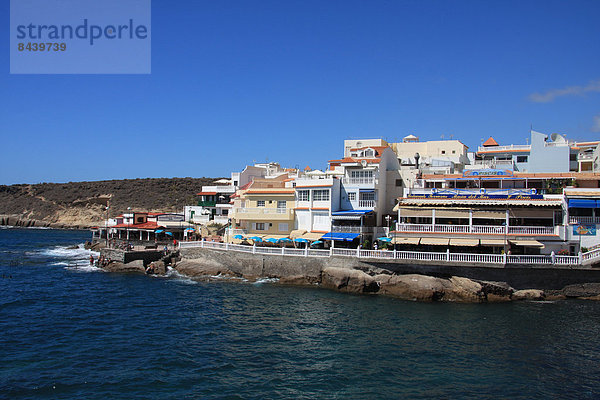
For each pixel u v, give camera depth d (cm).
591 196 4800
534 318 3731
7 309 4075
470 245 4734
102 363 2769
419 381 2548
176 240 7425
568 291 4312
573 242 4734
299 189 6175
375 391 2422
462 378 2589
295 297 4500
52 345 3088
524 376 2619
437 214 5109
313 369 2708
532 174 5519
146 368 2698
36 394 2327
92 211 19250
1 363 2736
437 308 4078
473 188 5709
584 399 2339
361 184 6138
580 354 2955
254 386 2469
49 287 5125
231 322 3669
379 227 5844
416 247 5081
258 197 6456
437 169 6725
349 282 4703
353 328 3497
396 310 4009
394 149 8606
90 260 7106
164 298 4516
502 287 4319
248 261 5453
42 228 18650
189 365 2759
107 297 4581
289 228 6153
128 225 7919
